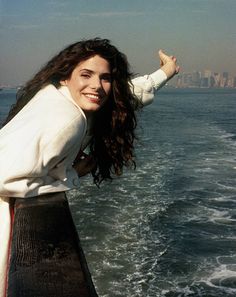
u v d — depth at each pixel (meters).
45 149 1.62
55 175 1.76
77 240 1.51
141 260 10.99
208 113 60.22
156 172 19.89
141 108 2.52
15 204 1.68
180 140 31.89
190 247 11.87
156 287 9.83
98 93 1.91
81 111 1.79
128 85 2.12
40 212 1.62
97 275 10.19
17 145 1.60
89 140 2.24
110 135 2.22
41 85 1.93
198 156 25.16
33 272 1.31
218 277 10.34
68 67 1.92
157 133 35.84
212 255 11.45
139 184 17.53
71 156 1.78
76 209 14.34
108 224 13.14
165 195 16.34
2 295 1.45
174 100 106.81
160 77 2.58
